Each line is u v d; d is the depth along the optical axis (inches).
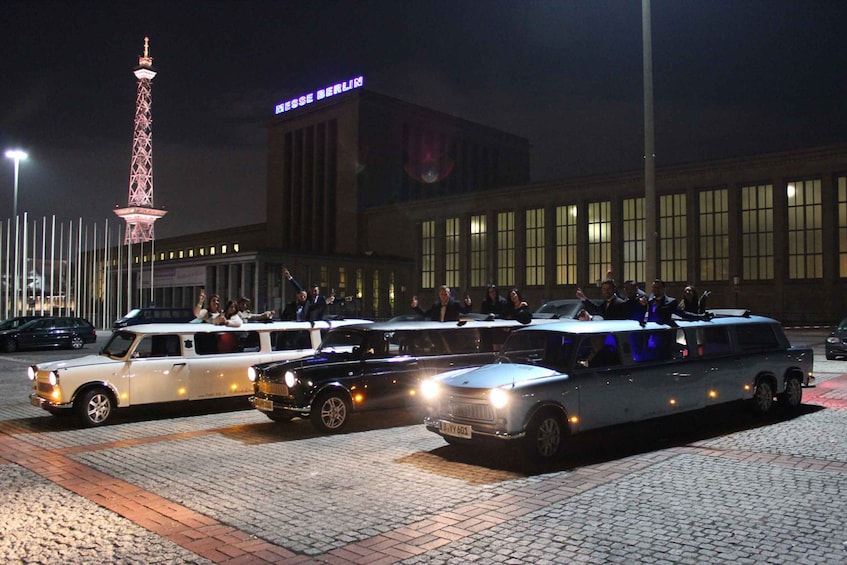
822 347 1081.4
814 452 332.2
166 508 259.3
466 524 233.3
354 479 300.5
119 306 1828.2
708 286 2076.8
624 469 308.8
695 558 197.8
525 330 376.8
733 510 241.9
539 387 325.1
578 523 231.5
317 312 569.3
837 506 244.4
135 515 251.1
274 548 213.3
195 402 531.8
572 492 271.4
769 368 439.5
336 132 3253.0
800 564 191.8
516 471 311.1
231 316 521.3
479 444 366.9
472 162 3641.7
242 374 504.1
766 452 335.3
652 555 200.7
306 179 3368.6
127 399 458.9
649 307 409.1
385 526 233.1
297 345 531.8
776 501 251.6
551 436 329.4
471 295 2657.5
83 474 317.4
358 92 3078.2
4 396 598.2
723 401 409.1
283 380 416.5
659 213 2203.5
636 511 243.3
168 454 360.5
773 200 1969.7
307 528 232.5
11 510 259.6
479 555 203.5
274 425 447.2
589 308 452.1
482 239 2650.1
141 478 307.9
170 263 2775.6
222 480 302.0
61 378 438.0
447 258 2763.3
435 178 3422.7
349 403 421.7
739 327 435.2
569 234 2401.6
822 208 1882.4
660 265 2187.5
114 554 210.7
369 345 437.7
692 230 2111.2
